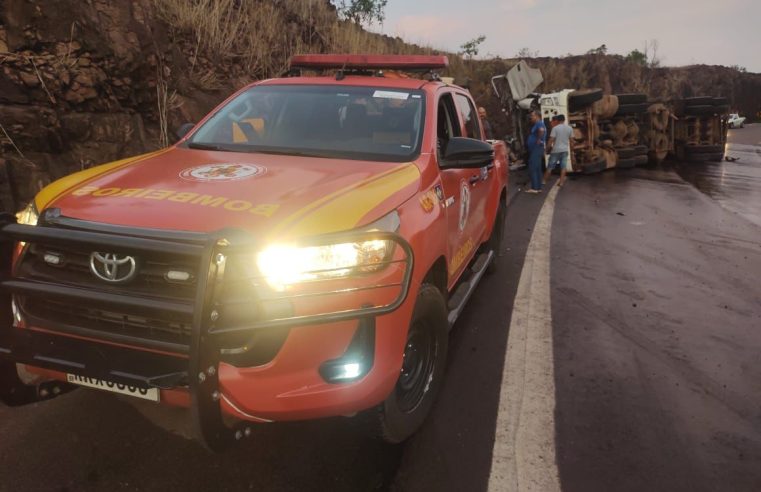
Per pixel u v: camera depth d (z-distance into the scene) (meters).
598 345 4.61
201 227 2.46
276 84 4.42
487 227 5.53
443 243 3.40
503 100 18.52
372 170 3.30
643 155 18.84
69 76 6.76
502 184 6.11
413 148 3.69
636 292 5.98
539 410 3.60
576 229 8.99
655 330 4.98
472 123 5.40
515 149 17.92
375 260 2.62
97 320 2.54
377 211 2.77
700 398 3.85
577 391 3.86
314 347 2.50
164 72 8.52
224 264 2.22
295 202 2.70
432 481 2.89
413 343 3.20
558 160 14.24
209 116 4.24
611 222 9.62
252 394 2.42
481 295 5.67
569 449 3.21
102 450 2.98
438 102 4.20
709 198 12.46
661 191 13.41
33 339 2.55
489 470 3.00
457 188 4.00
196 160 3.45
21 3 6.49
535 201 11.64
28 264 2.61
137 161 3.46
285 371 2.46
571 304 5.54
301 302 2.43
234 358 2.40
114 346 2.50
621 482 2.95
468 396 3.73
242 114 4.12
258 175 3.11
